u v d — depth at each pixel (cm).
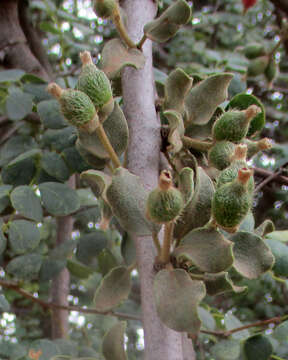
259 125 29
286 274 34
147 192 22
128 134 25
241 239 23
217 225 22
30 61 58
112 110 24
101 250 42
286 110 94
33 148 44
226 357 38
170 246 21
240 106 30
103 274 48
